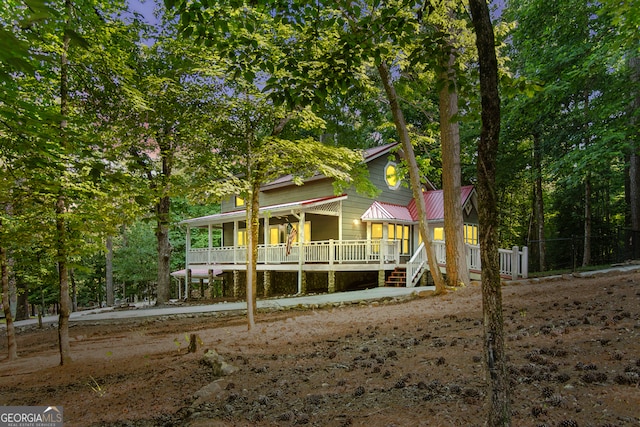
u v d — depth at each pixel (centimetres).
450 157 1203
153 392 401
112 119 755
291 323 806
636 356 312
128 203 573
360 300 1151
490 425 182
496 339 186
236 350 555
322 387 349
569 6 1463
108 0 693
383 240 1728
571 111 1670
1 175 358
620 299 579
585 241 1894
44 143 309
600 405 236
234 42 402
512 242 2914
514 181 2508
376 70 1309
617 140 1385
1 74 176
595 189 2367
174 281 3803
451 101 1223
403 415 261
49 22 226
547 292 781
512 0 1828
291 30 756
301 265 1855
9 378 593
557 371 304
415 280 1616
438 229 2069
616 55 1270
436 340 476
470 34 1030
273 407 314
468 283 1183
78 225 587
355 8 391
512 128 1859
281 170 923
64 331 655
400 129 1215
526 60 1700
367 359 427
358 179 1217
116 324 1201
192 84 804
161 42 1006
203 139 794
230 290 2633
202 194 757
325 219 2070
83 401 405
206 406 332
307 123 934
